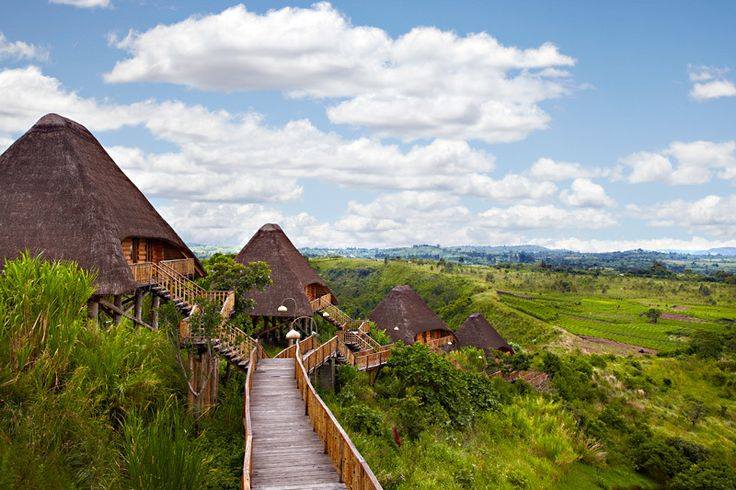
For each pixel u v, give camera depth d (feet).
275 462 37.88
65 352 35.24
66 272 39.37
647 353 220.02
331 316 117.08
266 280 77.15
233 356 61.16
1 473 25.71
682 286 438.81
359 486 29.81
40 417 30.50
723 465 96.02
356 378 82.84
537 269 583.17
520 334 264.52
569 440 91.91
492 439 82.43
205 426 51.26
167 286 65.46
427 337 146.30
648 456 96.89
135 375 40.91
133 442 31.76
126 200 65.87
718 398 154.20
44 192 57.47
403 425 73.31
